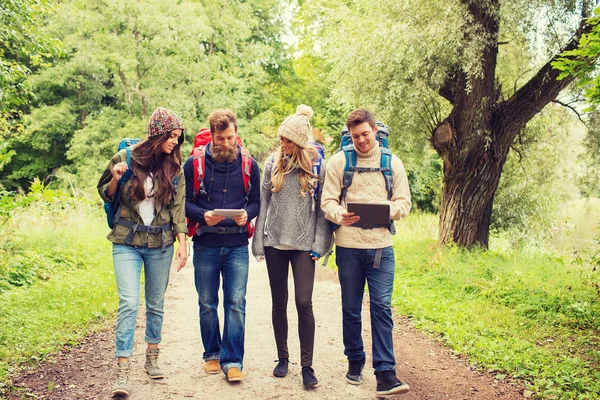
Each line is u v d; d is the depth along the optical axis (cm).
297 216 430
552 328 607
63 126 2730
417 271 955
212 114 427
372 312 415
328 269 1062
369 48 1109
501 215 1407
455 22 988
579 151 1324
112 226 418
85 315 607
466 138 1100
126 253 409
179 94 2541
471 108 1087
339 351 521
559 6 971
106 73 2703
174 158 416
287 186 432
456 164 1126
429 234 1500
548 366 473
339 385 432
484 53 1059
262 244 439
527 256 1043
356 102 1199
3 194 830
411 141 1297
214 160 435
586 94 572
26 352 475
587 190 1327
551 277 811
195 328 597
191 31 2469
